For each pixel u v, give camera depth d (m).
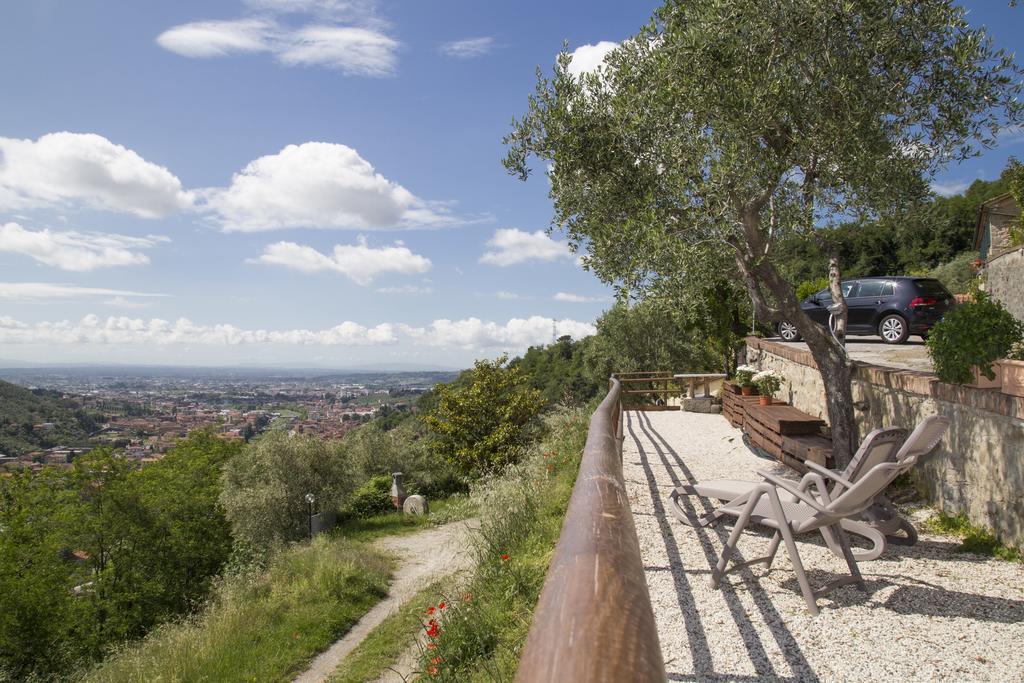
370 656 10.88
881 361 12.55
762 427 9.88
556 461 10.73
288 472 26.06
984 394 5.72
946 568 5.06
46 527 23.33
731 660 3.63
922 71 7.18
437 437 34.88
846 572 5.00
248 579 17.02
